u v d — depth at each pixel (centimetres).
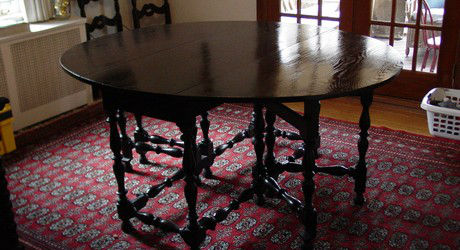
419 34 384
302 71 204
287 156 301
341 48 240
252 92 180
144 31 288
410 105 389
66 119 376
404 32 393
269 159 261
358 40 255
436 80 384
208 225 225
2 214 184
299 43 251
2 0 360
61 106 381
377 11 397
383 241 230
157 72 207
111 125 227
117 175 234
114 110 224
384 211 253
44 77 364
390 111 379
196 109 197
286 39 260
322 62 217
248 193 245
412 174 287
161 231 243
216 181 285
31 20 371
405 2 382
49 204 267
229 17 458
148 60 226
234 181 285
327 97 178
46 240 237
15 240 192
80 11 406
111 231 244
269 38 262
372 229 239
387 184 277
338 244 229
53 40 365
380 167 295
